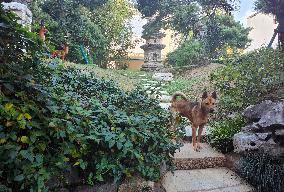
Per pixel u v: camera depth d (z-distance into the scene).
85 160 3.30
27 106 2.82
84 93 5.24
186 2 22.33
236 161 4.75
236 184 4.34
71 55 16.36
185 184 4.22
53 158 2.89
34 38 3.00
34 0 14.58
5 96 2.83
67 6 16.94
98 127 3.35
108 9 22.09
